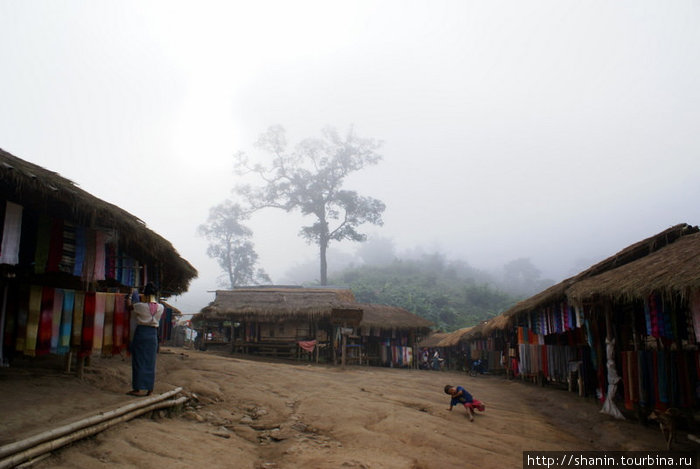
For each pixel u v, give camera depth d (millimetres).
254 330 23484
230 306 22969
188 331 33531
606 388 11555
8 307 6934
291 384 10812
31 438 4332
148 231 9688
